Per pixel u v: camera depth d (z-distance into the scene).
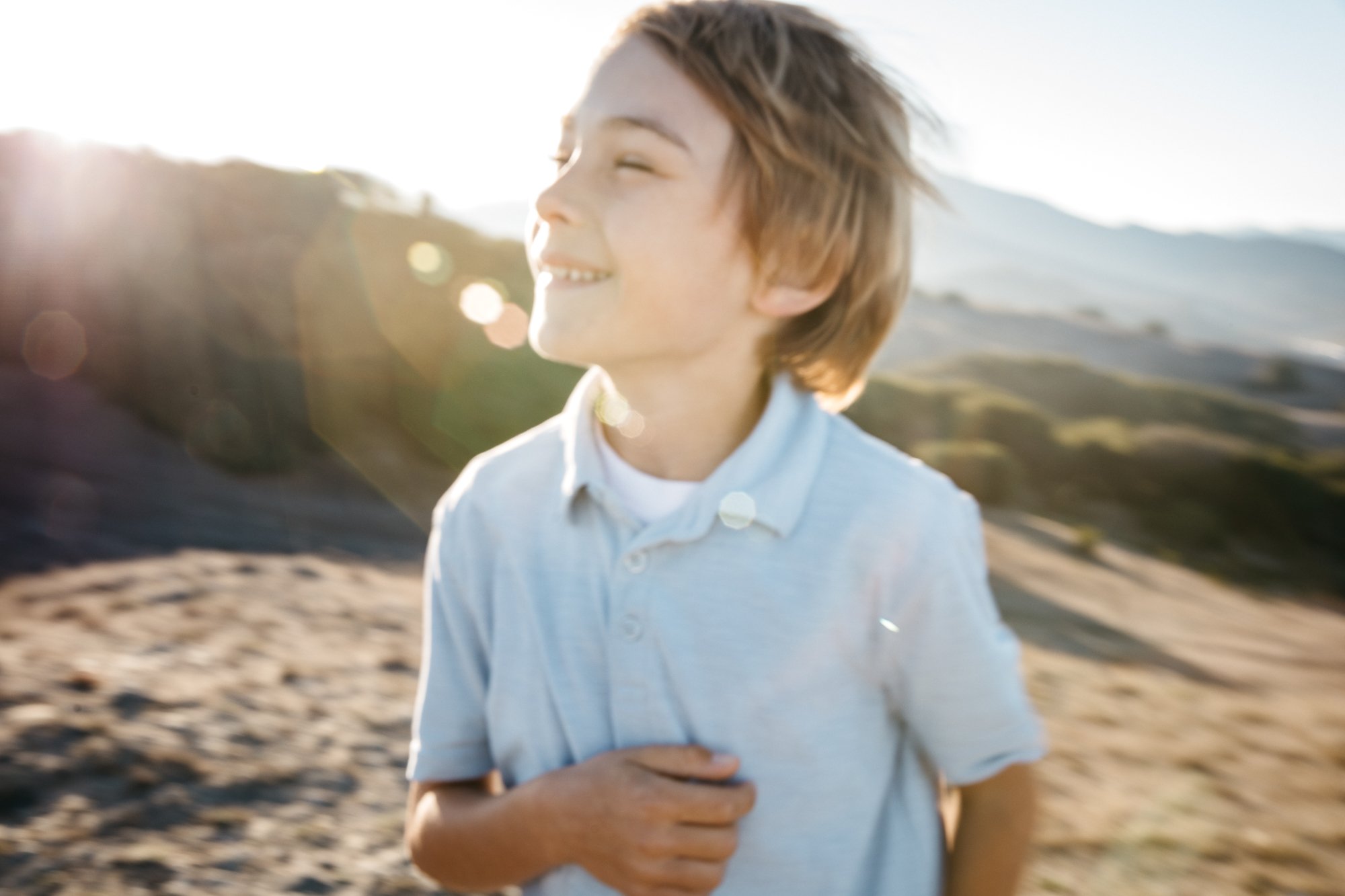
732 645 0.85
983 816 0.92
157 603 4.70
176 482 9.41
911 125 0.97
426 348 13.30
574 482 0.91
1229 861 3.29
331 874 2.55
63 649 3.84
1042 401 43.09
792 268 0.88
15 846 2.47
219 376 11.77
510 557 0.96
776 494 0.86
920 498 0.87
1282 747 4.98
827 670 0.86
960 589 0.87
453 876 0.99
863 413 22.23
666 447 0.91
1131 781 4.07
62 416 10.55
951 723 0.89
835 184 0.88
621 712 0.88
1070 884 2.95
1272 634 11.68
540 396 13.65
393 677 4.12
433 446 12.78
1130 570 14.86
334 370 12.77
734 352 0.89
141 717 3.27
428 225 14.95
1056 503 22.36
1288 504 23.88
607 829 0.82
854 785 0.87
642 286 0.82
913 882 0.91
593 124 0.84
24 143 13.86
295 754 3.20
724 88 0.82
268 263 13.43
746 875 0.85
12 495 7.46
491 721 0.98
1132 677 6.66
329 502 10.17
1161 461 24.09
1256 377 75.38
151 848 2.54
